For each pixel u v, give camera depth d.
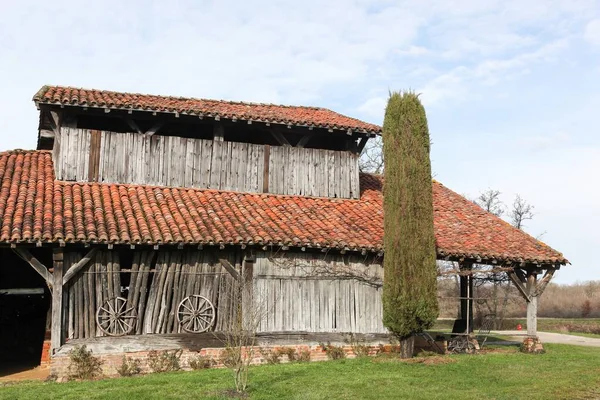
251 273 16.09
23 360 17.84
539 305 50.59
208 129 20.38
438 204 21.62
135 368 14.70
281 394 11.49
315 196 19.64
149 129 18.36
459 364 15.02
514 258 17.83
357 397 11.31
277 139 19.53
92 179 17.44
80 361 14.25
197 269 15.87
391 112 16.38
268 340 15.98
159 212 16.30
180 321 15.52
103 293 14.96
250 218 16.89
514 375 13.77
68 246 14.59
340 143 21.42
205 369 14.92
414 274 15.55
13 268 17.59
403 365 14.78
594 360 16.72
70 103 16.75
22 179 17.14
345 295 16.94
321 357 16.39
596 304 48.88
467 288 19.91
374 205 19.91
